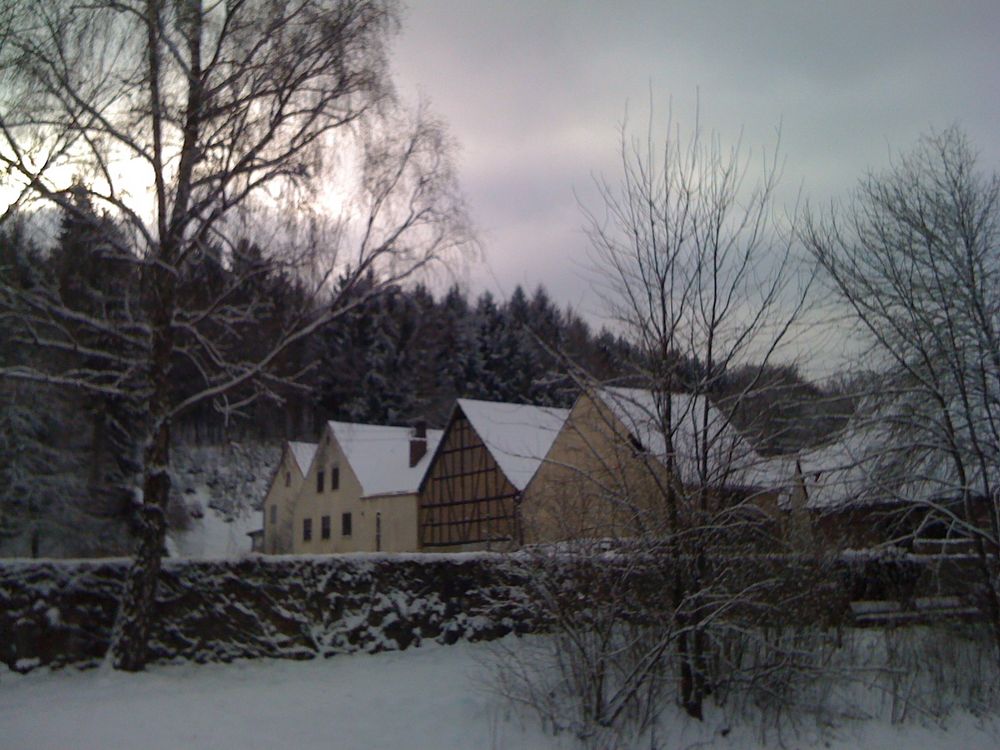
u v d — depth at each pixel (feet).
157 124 41.39
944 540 43.70
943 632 42.57
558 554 32.40
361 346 143.02
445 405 172.96
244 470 101.19
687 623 32.24
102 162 40.73
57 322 42.42
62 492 91.76
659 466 33.19
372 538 144.05
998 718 37.19
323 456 122.83
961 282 45.27
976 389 43.98
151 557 39.09
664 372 33.35
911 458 44.65
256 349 46.37
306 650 43.21
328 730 30.30
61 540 93.09
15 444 88.58
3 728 29.17
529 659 33.63
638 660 31.96
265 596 43.16
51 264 43.39
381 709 33.24
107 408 82.94
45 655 37.86
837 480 44.57
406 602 46.65
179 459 75.92
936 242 45.42
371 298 45.96
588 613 31.45
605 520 32.76
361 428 157.48
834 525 45.85
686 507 32.42
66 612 38.83
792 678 33.60
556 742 29.86
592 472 34.50
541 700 31.83
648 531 32.37
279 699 34.40
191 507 154.10
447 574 48.34
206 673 39.34
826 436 45.57
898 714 35.65
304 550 159.53
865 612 44.98
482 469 125.90
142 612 38.45
